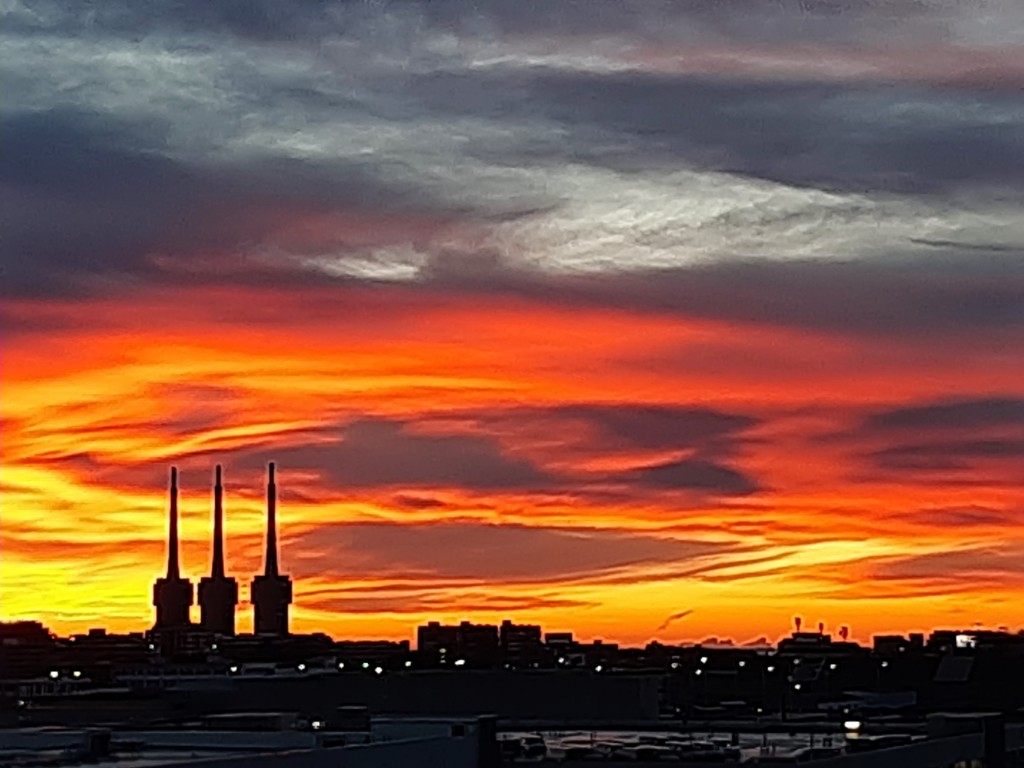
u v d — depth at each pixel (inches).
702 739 6491.1
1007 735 6407.5
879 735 6441.9
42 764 4589.1
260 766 4033.0
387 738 5300.2
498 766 5024.6
